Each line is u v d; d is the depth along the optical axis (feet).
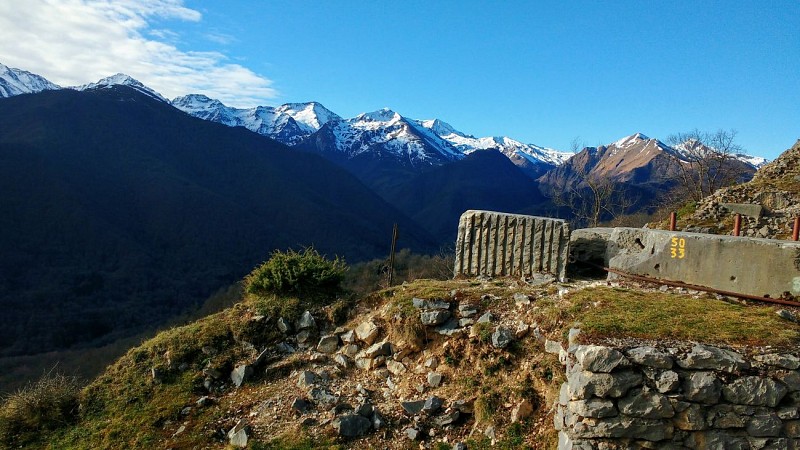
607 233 31.32
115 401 23.13
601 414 15.21
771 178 66.08
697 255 24.07
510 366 20.13
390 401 20.71
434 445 18.22
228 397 22.41
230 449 18.78
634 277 25.70
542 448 16.99
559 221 28.55
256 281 28.81
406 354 23.00
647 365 15.47
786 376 15.31
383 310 25.12
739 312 19.43
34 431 22.44
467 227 30.68
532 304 22.35
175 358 24.40
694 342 16.42
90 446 20.75
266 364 24.22
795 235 25.90
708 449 14.98
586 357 15.62
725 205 61.46
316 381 22.31
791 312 20.30
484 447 17.62
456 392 20.18
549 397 18.12
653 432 15.07
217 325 26.27
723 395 15.19
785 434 15.03
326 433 18.90
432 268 107.24
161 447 19.83
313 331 26.11
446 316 23.11
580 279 28.86
